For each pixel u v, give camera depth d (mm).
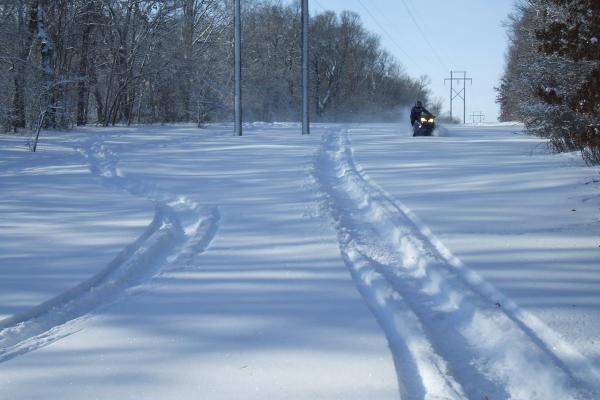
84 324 4738
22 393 3504
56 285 5668
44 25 27984
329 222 8352
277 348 4078
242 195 10648
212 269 6188
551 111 13398
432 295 5414
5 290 5520
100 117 40219
